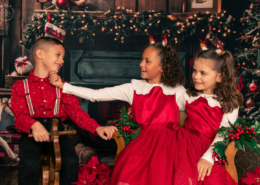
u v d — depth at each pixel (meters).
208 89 1.73
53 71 1.75
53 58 1.74
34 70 1.78
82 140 3.28
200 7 4.12
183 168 1.47
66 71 4.14
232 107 1.63
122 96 1.84
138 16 3.96
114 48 4.17
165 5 4.18
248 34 4.07
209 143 1.64
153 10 4.15
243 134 1.50
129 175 1.47
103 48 4.17
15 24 4.09
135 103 1.78
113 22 3.96
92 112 4.12
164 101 1.76
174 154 1.56
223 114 1.66
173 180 1.45
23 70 3.88
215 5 4.11
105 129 1.66
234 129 1.53
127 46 4.18
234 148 1.52
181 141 1.64
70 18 3.90
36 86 1.73
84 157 2.88
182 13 4.13
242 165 2.51
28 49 4.11
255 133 1.48
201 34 4.13
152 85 1.83
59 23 3.89
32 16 4.00
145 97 1.78
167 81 1.81
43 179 1.52
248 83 4.10
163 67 1.80
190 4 4.14
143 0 4.18
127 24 4.00
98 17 4.00
